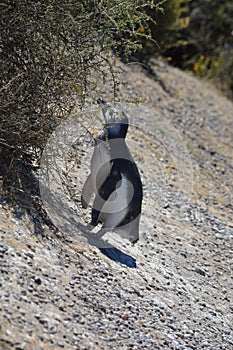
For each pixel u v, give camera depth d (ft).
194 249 56.54
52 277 37.40
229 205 73.92
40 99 44.06
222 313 46.70
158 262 49.49
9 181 43.27
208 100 114.73
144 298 41.60
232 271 55.31
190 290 47.73
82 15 45.37
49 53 44.57
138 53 99.66
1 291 33.73
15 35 44.42
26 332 31.78
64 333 33.40
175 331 40.14
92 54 45.57
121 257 45.73
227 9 145.48
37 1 44.70
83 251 42.52
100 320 36.47
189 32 131.44
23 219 41.27
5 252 36.91
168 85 106.52
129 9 46.65
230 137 102.53
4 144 42.45
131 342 35.99
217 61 133.69
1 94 43.24
